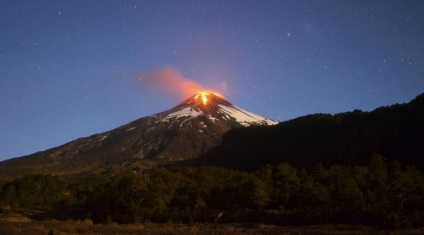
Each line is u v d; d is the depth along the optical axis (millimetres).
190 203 61219
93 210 59875
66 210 67938
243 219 53281
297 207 56844
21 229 36156
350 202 51938
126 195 59906
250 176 66750
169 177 76062
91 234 34844
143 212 56688
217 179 76062
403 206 50000
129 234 36000
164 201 61312
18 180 82438
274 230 42406
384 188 53312
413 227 41812
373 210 46656
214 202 62312
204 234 37656
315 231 40656
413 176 59375
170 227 46312
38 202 78125
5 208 70562
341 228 42938
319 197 55875
